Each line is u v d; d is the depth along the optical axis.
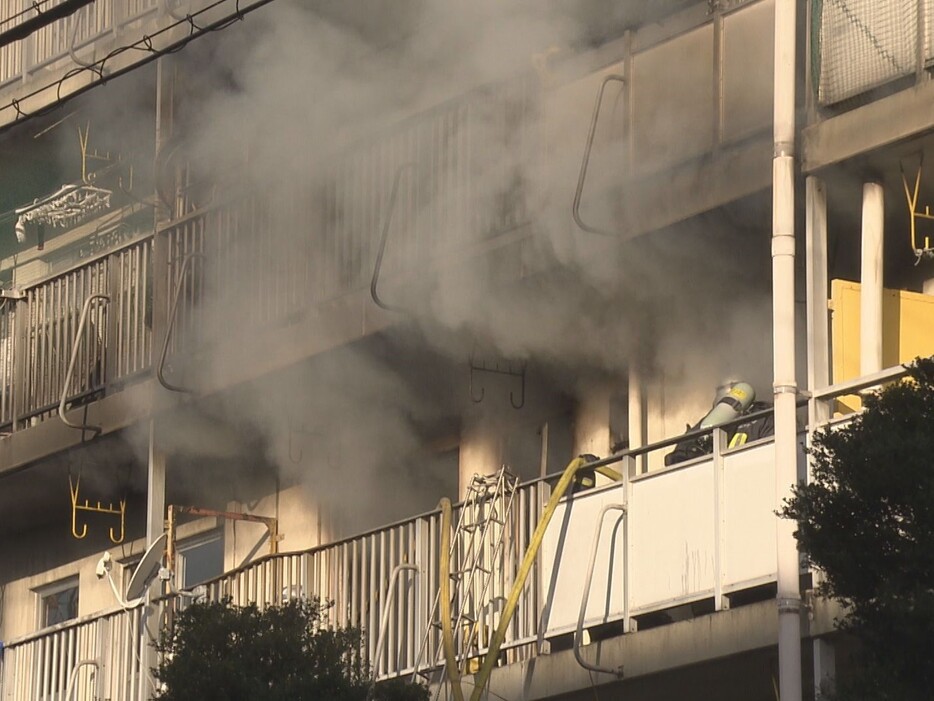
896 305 43.12
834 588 31.38
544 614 45.34
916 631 30.11
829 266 45.47
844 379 42.09
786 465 40.16
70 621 56.22
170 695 39.75
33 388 58.81
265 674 39.72
